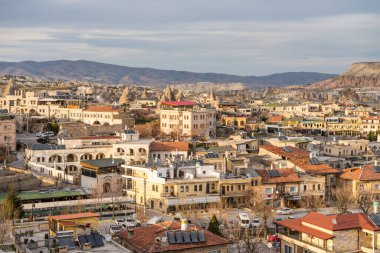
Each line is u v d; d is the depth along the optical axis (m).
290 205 194.12
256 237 147.12
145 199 185.75
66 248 101.94
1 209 151.25
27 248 103.44
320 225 116.31
